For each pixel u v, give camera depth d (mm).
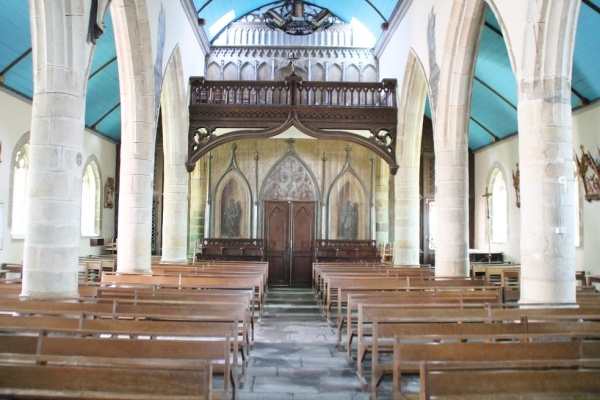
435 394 4051
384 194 24625
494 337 5930
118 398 3893
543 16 8656
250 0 22125
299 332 11516
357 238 24531
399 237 18734
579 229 16062
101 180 22453
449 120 13312
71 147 8281
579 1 8602
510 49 9570
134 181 13234
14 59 14438
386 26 20047
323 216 24453
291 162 24688
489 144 22906
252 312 10031
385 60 21453
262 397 6922
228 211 24453
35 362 4547
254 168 24609
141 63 13062
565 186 8555
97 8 8820
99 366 4176
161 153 24906
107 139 23047
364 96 20734
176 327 6195
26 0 12516
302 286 23641
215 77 22922
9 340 5246
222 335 6234
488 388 4098
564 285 8438
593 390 4164
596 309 7719
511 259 20969
